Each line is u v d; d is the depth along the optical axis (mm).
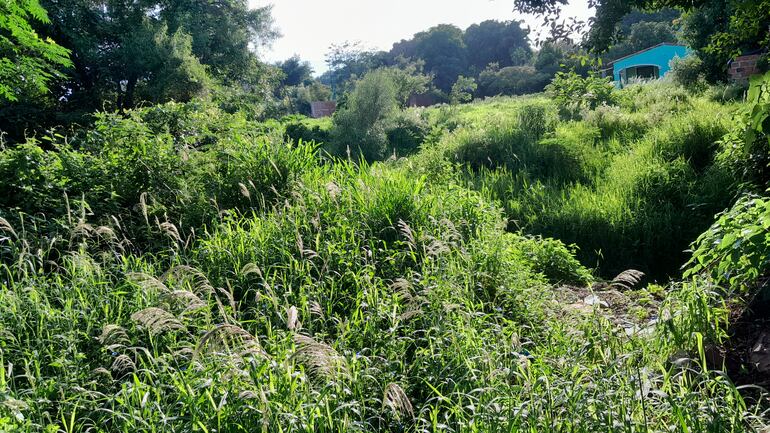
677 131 12836
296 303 5074
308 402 3445
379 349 4469
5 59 13070
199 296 5258
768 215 4316
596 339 4527
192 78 26906
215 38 38125
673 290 5820
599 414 3395
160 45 28016
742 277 5270
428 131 25547
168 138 8312
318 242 5832
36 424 3281
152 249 6531
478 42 96688
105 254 5617
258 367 3512
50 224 6188
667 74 28750
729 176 9789
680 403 3502
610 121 15570
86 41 27812
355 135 25094
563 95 19812
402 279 4809
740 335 5133
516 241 8070
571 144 13695
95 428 3520
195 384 3605
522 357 3734
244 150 8266
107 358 4266
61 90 28562
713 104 16000
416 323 4949
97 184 7258
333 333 4848
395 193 7047
